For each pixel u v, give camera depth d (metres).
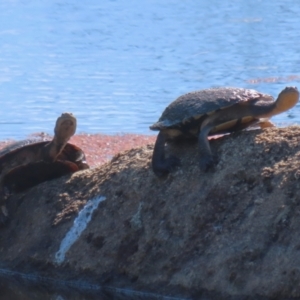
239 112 11.99
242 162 11.95
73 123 13.62
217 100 11.95
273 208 11.20
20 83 33.91
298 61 37.09
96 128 23.83
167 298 11.43
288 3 67.94
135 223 12.53
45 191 14.16
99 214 13.12
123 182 13.15
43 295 12.97
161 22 59.53
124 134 22.72
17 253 13.74
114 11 68.81
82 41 49.91
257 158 11.91
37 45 48.41
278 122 22.58
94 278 12.51
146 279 11.88
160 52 43.38
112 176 13.42
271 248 10.84
